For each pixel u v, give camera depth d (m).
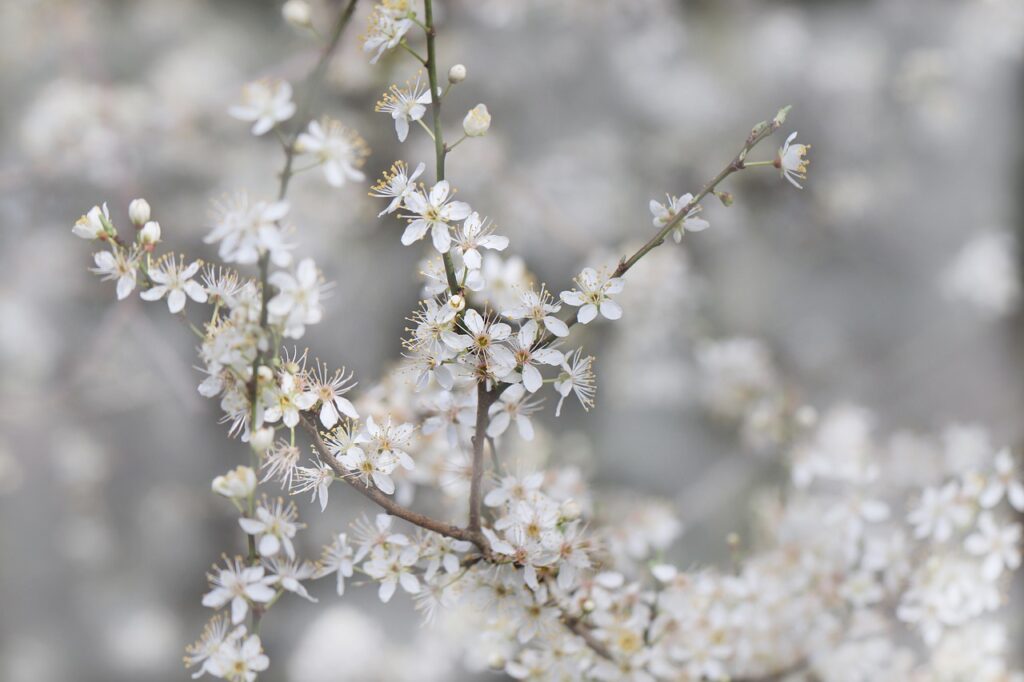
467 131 0.80
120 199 1.29
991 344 1.62
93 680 1.43
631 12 1.43
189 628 1.45
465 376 0.81
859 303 1.62
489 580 0.83
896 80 1.58
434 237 0.80
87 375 1.34
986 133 1.64
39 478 1.41
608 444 1.39
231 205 0.79
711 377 1.34
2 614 1.41
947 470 1.12
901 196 1.61
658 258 1.33
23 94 1.38
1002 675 0.94
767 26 1.56
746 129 1.54
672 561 1.30
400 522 0.89
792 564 0.95
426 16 0.80
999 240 1.60
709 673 0.89
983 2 1.61
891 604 0.94
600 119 1.47
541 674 0.87
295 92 1.19
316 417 0.81
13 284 1.37
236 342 0.79
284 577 0.81
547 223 1.35
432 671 1.23
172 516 1.42
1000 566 0.91
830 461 0.99
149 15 1.41
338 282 1.31
